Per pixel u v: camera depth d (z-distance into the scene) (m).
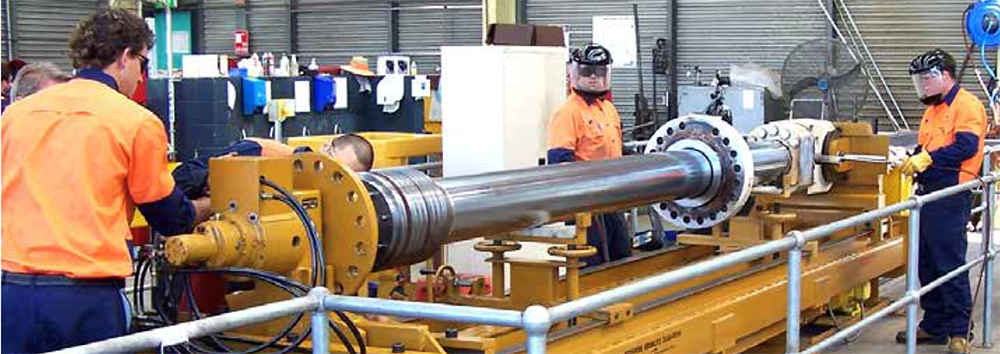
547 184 3.48
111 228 2.73
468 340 3.05
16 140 2.75
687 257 5.12
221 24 15.08
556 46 6.29
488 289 4.25
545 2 12.91
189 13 15.22
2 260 2.72
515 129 5.44
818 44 8.71
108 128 2.70
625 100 12.62
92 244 2.70
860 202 5.46
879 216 4.02
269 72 9.02
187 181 3.14
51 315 2.69
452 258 5.25
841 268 5.04
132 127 2.71
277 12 14.66
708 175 4.14
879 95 11.42
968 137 5.25
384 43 14.09
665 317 3.84
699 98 10.07
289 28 14.59
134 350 1.94
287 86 7.88
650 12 12.44
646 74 12.52
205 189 3.16
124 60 2.81
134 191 2.75
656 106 12.31
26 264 2.70
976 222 8.28
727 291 4.29
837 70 8.65
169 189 2.77
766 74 9.66
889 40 11.33
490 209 3.25
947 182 5.34
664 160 4.02
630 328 3.65
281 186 2.85
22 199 2.72
